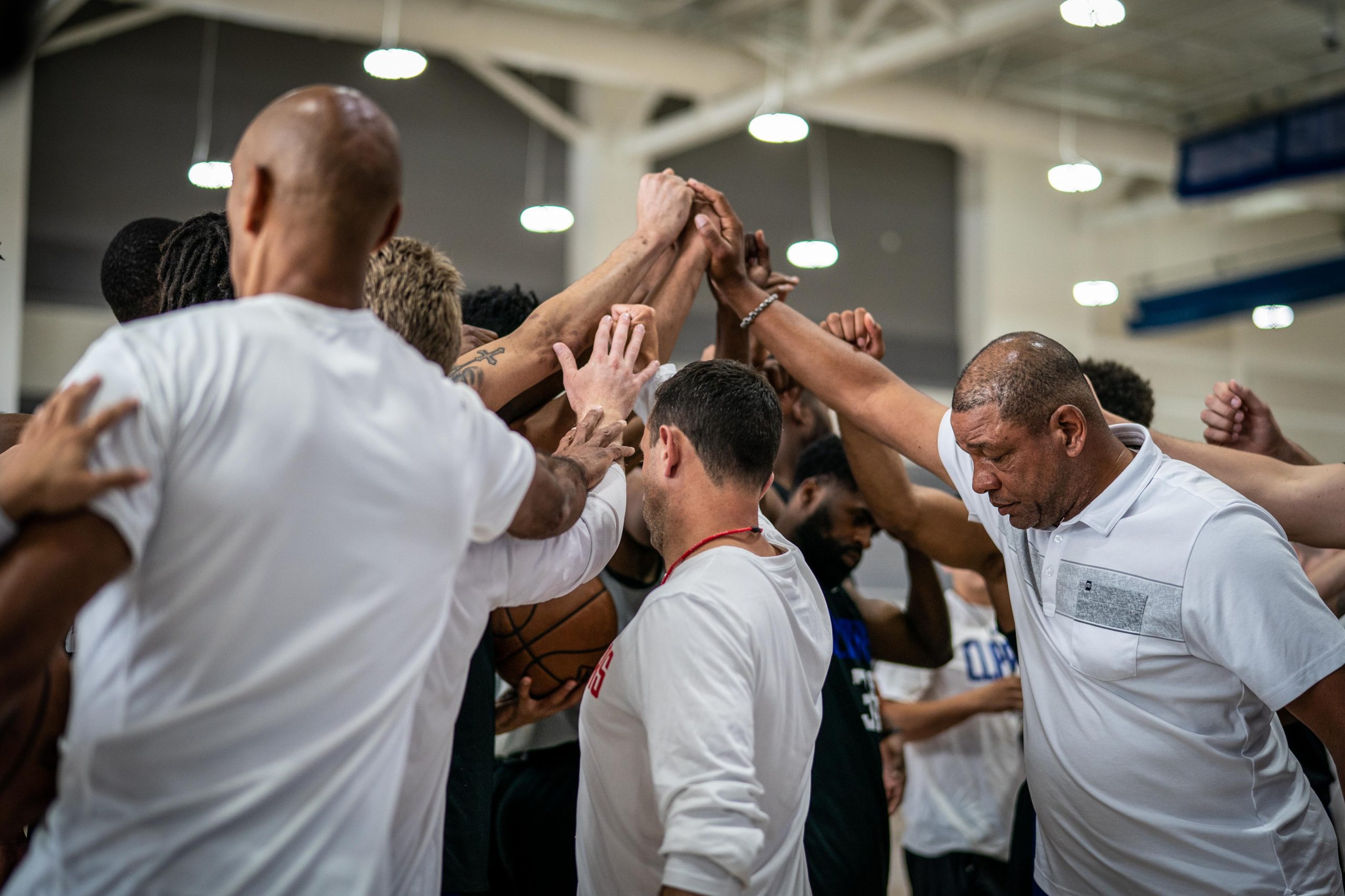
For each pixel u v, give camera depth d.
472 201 11.34
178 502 1.09
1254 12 10.86
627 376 1.77
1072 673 1.80
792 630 1.58
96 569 1.01
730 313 2.37
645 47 10.02
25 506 0.99
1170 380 14.77
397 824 1.36
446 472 1.25
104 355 1.10
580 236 11.63
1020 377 1.72
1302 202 14.28
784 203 12.77
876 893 2.15
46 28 8.83
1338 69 12.28
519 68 11.66
